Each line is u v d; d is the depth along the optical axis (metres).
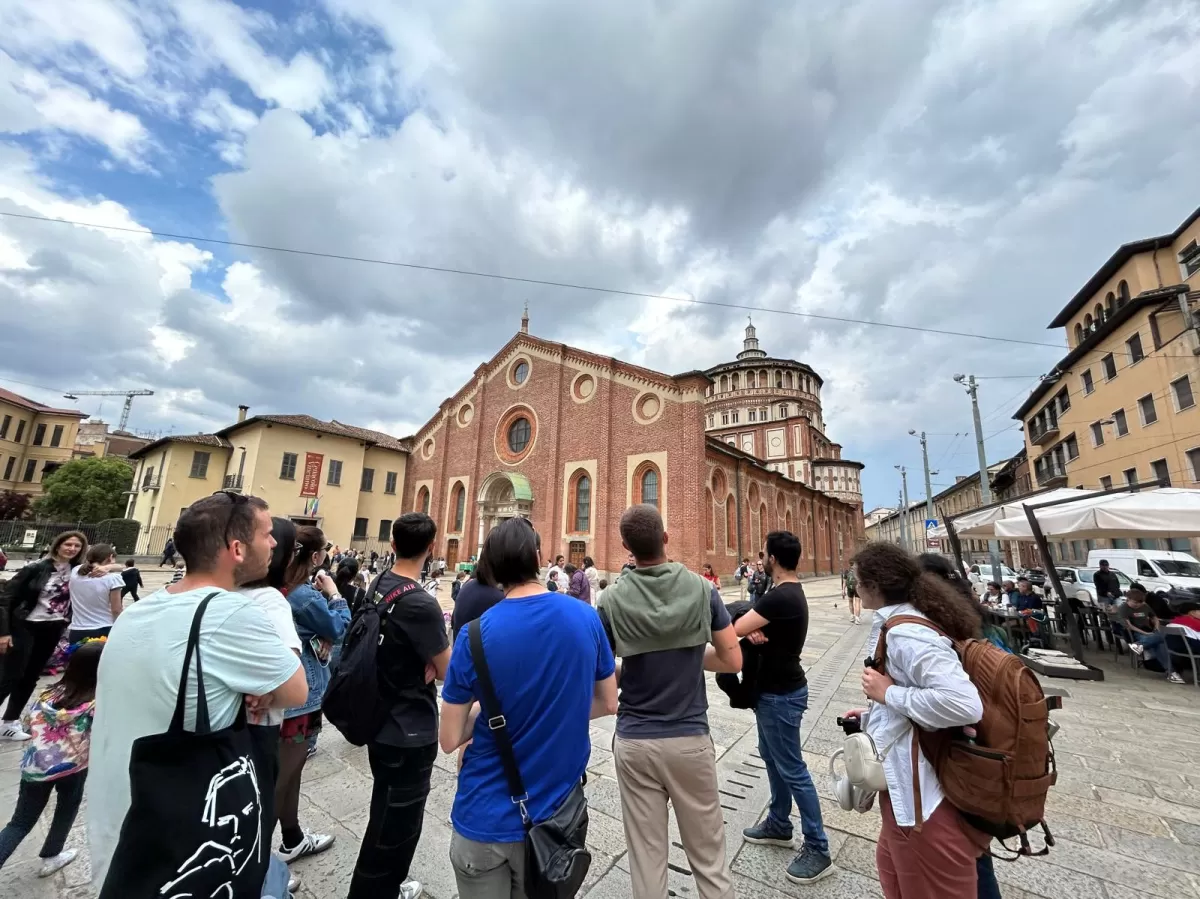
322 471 33.62
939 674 2.13
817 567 45.75
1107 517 9.30
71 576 5.95
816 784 4.90
